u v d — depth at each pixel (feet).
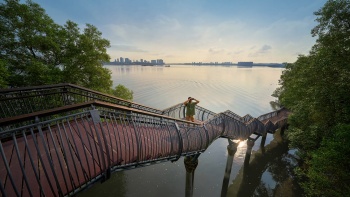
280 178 54.65
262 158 68.03
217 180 52.75
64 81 41.42
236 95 207.62
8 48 36.58
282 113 98.02
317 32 34.35
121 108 14.14
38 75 34.40
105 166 12.45
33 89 16.58
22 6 34.91
